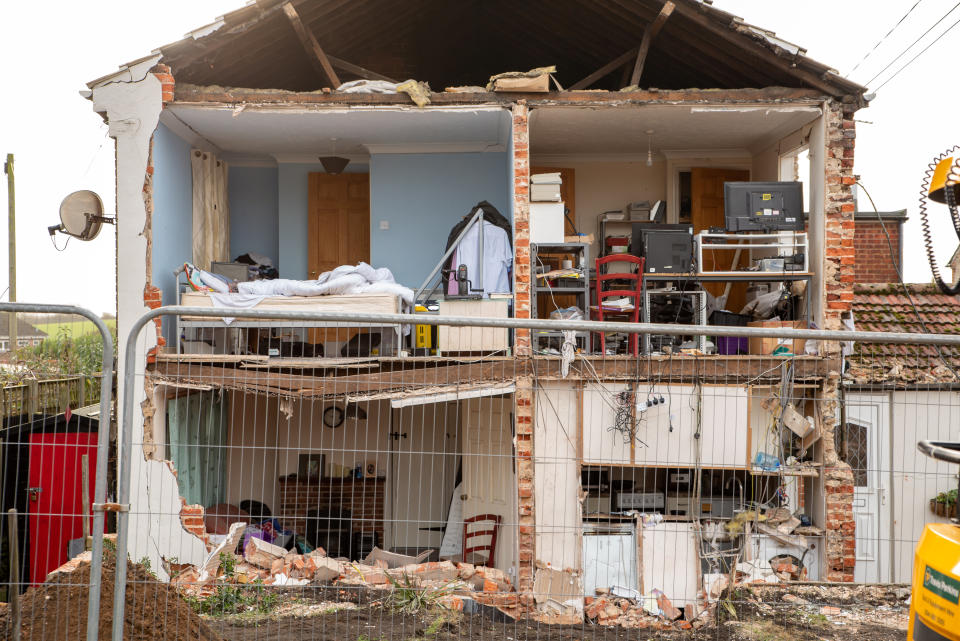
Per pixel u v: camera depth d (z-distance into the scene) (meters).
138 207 7.89
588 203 10.75
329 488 10.48
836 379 7.87
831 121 7.98
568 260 9.10
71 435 7.89
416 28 10.21
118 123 7.89
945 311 10.15
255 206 10.80
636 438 7.78
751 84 8.91
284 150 10.17
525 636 6.59
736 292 10.50
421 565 7.96
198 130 8.95
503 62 10.88
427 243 10.06
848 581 7.80
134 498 7.76
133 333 4.41
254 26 7.91
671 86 9.79
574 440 7.94
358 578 7.69
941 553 3.06
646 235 8.14
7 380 8.08
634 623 7.13
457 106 8.09
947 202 3.98
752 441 7.96
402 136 9.41
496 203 10.06
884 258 12.15
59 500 7.81
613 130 9.21
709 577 7.58
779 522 7.94
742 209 8.12
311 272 10.55
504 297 8.07
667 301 8.92
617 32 8.92
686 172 10.60
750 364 7.79
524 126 8.03
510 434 9.20
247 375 7.89
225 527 9.01
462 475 9.92
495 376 7.90
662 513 8.11
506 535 9.07
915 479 9.09
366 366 7.89
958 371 9.12
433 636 6.29
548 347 8.52
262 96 8.05
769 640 6.38
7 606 5.71
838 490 7.87
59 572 6.12
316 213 10.60
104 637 4.83
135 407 7.77
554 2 9.01
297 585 7.46
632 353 8.09
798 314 8.60
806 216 10.46
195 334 8.52
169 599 5.31
